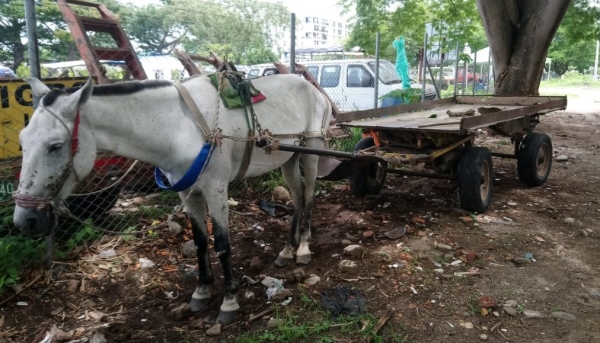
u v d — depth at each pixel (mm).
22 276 3998
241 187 6477
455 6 14234
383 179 6305
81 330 3434
